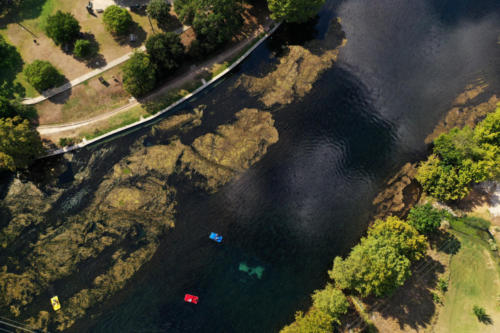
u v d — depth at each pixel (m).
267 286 78.69
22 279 79.19
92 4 94.75
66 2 94.69
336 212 83.94
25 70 86.38
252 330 75.81
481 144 78.81
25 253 81.31
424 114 91.75
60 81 90.25
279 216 83.81
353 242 81.50
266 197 85.31
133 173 87.50
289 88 94.31
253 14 98.88
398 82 94.81
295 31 99.31
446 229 80.19
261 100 93.44
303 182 86.38
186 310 77.25
